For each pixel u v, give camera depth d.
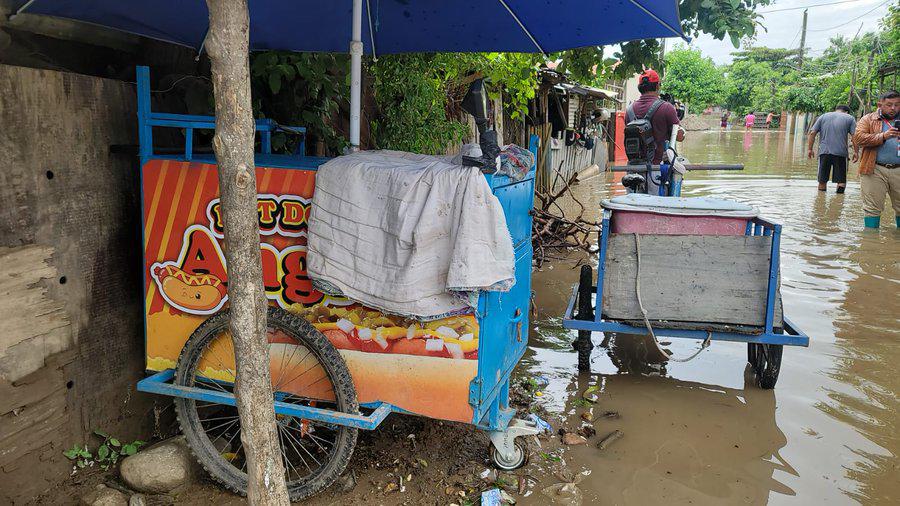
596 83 6.41
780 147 32.50
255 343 2.05
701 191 14.05
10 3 3.28
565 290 6.79
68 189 3.15
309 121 4.84
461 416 3.01
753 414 4.15
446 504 3.17
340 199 2.93
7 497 2.95
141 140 3.23
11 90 2.87
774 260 4.17
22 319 2.95
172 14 3.64
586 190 14.95
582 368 4.80
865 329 5.58
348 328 3.09
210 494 3.26
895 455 3.65
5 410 2.91
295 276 3.12
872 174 9.56
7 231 2.89
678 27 3.56
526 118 12.30
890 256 8.06
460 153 2.94
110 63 4.01
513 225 3.29
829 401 4.32
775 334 4.25
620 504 3.21
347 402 2.99
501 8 4.10
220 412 3.96
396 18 4.38
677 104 6.64
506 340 3.33
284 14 4.22
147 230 3.29
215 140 1.89
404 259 2.83
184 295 3.29
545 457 3.62
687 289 4.34
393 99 6.56
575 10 3.86
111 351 3.45
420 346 3.00
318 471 3.11
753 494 3.29
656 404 4.30
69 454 3.24
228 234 1.96
